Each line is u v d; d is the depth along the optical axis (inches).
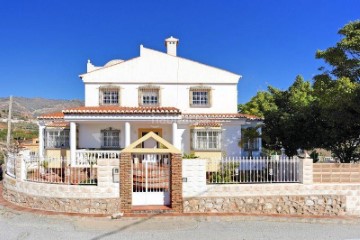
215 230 519.8
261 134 969.5
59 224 549.0
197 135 895.1
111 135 943.7
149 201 625.3
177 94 1003.3
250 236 491.8
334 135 849.5
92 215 591.2
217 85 1009.5
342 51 663.8
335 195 627.5
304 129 940.6
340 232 519.2
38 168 674.8
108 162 609.9
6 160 802.2
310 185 626.2
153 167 650.2
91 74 988.6
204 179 616.1
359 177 640.4
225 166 646.5
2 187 833.5
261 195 621.0
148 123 901.8
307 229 533.3
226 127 931.3
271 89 1275.8
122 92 992.2
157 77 1000.2
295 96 1074.7
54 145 923.4
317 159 1046.4
